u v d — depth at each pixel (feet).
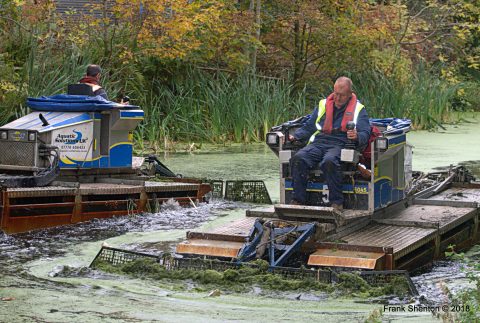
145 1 62.95
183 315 22.84
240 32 73.36
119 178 39.14
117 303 24.03
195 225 35.99
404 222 30.81
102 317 22.56
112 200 36.99
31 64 54.08
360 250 27.12
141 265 27.43
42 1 62.13
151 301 24.30
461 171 41.52
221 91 68.03
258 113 68.74
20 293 24.97
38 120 36.99
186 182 42.09
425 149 63.82
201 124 67.05
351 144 30.17
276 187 45.34
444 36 103.81
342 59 82.33
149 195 38.58
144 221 36.52
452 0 98.48
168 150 61.11
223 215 38.17
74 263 29.01
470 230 34.12
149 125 64.69
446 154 60.64
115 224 35.73
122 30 65.16
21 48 58.90
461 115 97.66
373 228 30.45
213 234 29.01
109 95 58.65
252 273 26.25
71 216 35.35
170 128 66.54
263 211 31.94
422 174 41.42
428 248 29.84
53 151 36.04
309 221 29.27
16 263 28.89
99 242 32.40
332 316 22.76
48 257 29.84
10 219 33.12
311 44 83.51
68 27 64.18
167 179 42.47
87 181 38.06
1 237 32.68
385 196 31.45
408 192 34.71
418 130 79.92
